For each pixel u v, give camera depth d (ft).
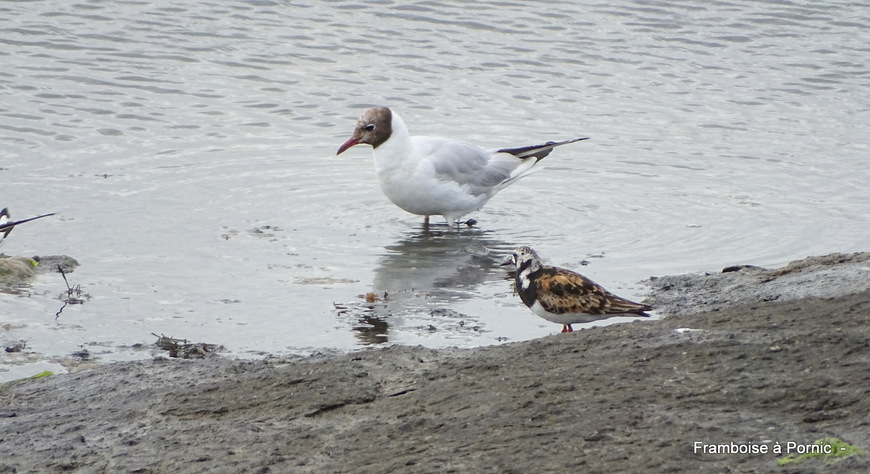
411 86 79.87
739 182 64.59
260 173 64.54
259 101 76.48
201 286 47.57
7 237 53.01
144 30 86.48
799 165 67.72
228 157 67.05
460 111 75.87
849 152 70.18
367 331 42.52
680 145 71.10
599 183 64.59
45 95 74.95
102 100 74.95
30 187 60.64
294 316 44.19
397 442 28.86
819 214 59.06
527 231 56.85
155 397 33.99
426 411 30.86
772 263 51.19
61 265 49.60
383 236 55.67
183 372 36.45
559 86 81.00
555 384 31.50
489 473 26.37
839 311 36.35
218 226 55.77
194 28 87.25
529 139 71.31
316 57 83.97
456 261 51.96
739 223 57.47
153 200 59.36
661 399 29.76
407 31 89.20
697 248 53.52
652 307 43.98
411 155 56.85
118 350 40.52
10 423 32.37
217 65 81.97
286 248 52.95
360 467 27.58
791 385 29.84
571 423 28.68
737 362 31.76
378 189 63.36
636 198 61.98
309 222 57.16
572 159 68.33
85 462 29.32
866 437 26.68
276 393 33.40
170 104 75.15
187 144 68.90
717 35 90.74
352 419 31.14
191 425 31.55
